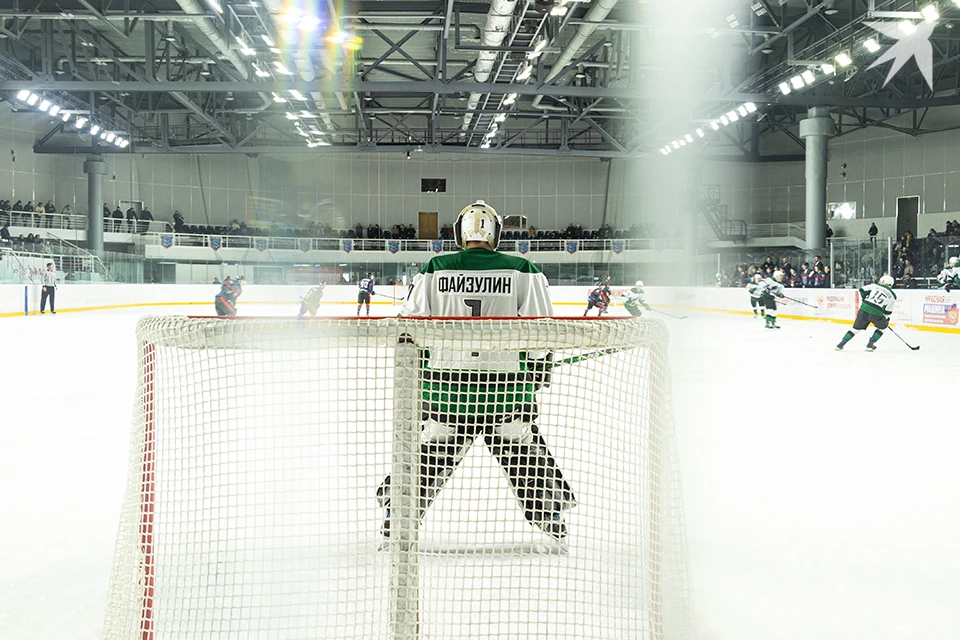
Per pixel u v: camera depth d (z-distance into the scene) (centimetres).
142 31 2266
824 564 275
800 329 1722
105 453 456
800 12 2134
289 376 166
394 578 155
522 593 198
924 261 1758
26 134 3072
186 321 164
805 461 445
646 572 172
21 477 397
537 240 3306
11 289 2003
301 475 224
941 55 2284
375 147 2958
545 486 180
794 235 3188
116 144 2884
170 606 193
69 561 273
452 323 157
